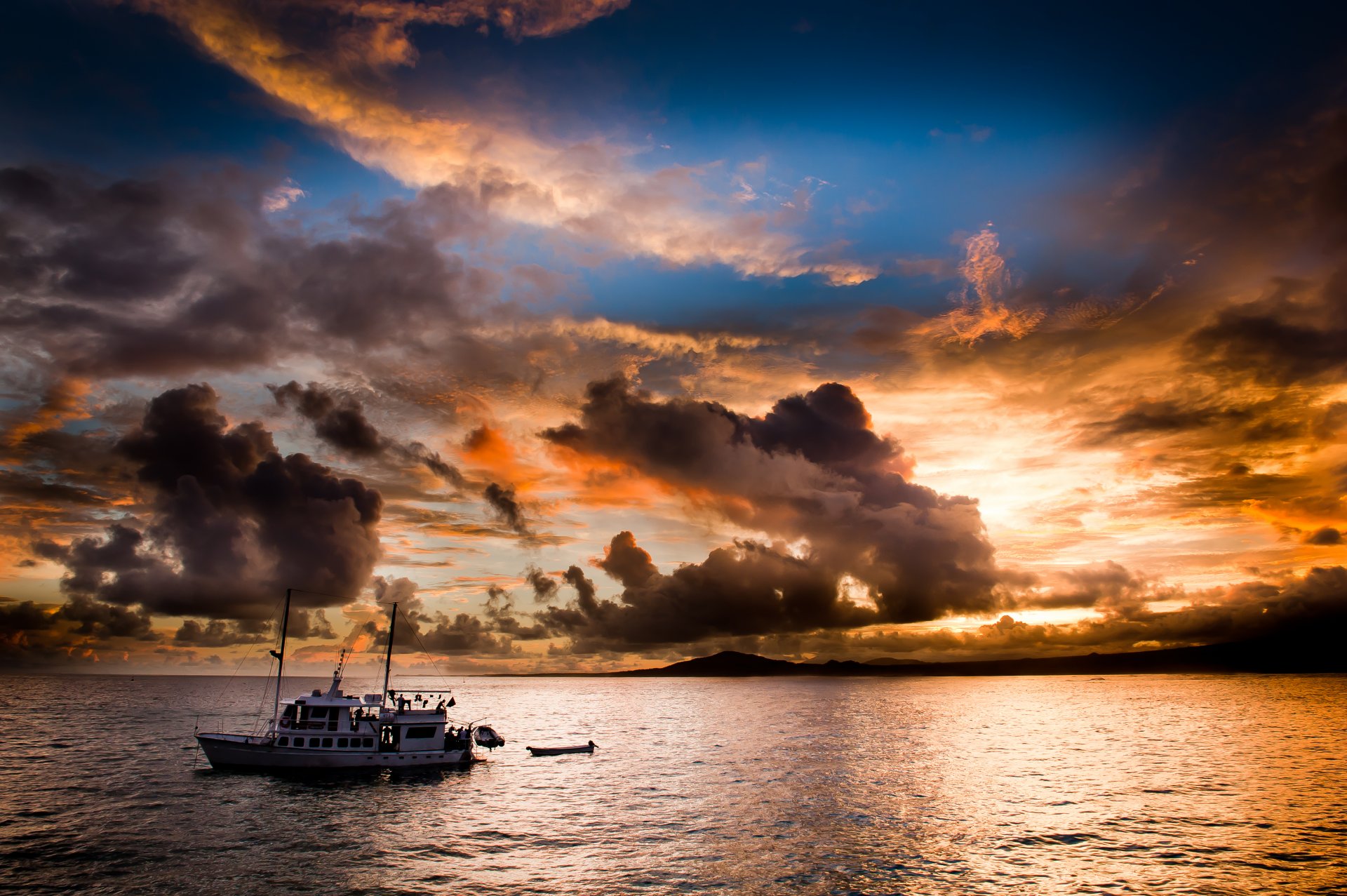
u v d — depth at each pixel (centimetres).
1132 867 5262
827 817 6838
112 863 5216
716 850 5675
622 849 5716
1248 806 7294
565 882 4925
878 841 5938
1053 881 4944
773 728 15688
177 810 6800
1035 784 8600
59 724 15288
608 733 14850
